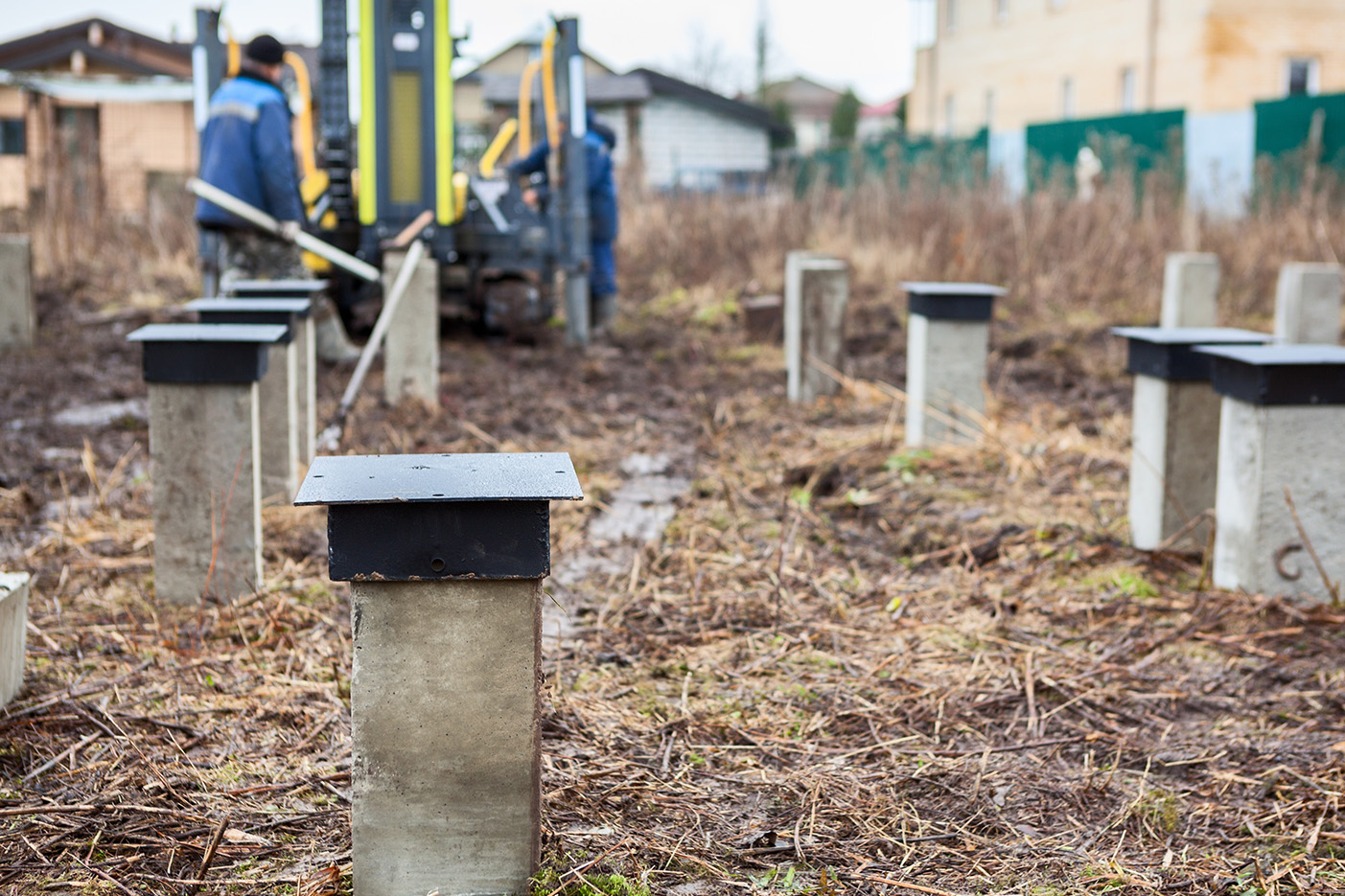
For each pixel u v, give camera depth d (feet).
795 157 95.25
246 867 8.61
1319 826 9.29
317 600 14.01
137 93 77.30
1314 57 90.53
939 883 8.66
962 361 21.53
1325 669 12.23
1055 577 15.17
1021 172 71.05
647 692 11.98
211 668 12.04
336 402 25.13
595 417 25.66
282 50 26.40
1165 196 51.13
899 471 20.18
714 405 27.09
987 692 12.01
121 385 28.48
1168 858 8.99
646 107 123.24
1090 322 38.75
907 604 14.51
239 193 25.63
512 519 7.57
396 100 33.27
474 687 7.81
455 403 26.02
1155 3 94.38
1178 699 11.75
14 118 90.38
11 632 11.00
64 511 17.61
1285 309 32.40
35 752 10.19
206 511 13.79
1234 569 14.32
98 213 47.34
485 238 34.86
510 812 7.95
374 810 7.88
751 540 16.98
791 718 11.46
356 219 34.27
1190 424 15.60
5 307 32.37
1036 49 113.91
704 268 47.32
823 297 26.99
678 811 9.61
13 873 8.41
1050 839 9.33
